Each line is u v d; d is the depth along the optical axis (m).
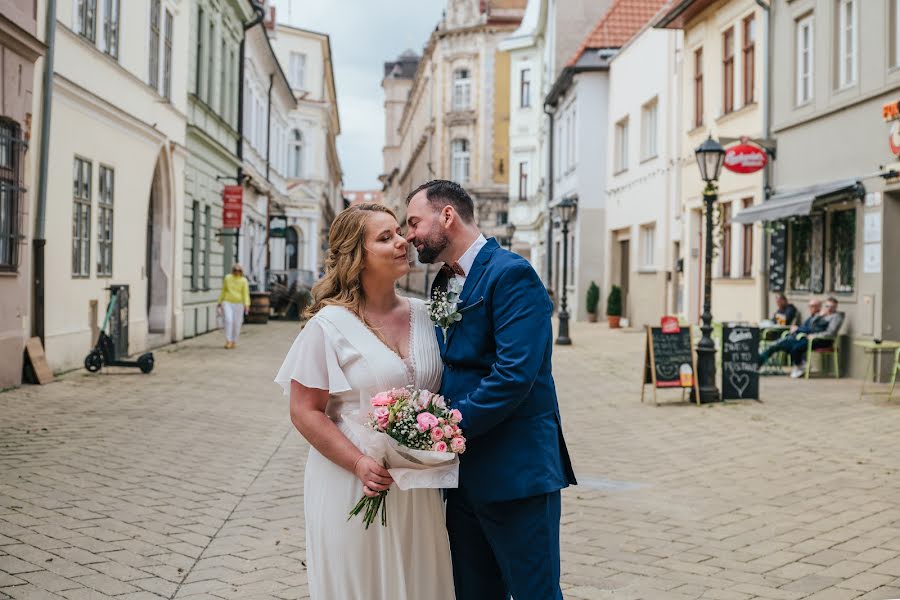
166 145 19.08
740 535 5.71
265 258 40.03
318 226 58.06
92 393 11.55
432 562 3.13
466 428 2.98
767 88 17.44
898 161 13.19
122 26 16.05
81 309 14.20
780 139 17.05
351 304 3.13
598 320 31.64
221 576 4.86
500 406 2.96
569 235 34.53
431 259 3.32
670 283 24.48
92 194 14.59
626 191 28.69
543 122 42.34
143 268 17.78
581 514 6.24
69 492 6.51
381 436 2.89
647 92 26.16
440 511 3.18
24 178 11.74
